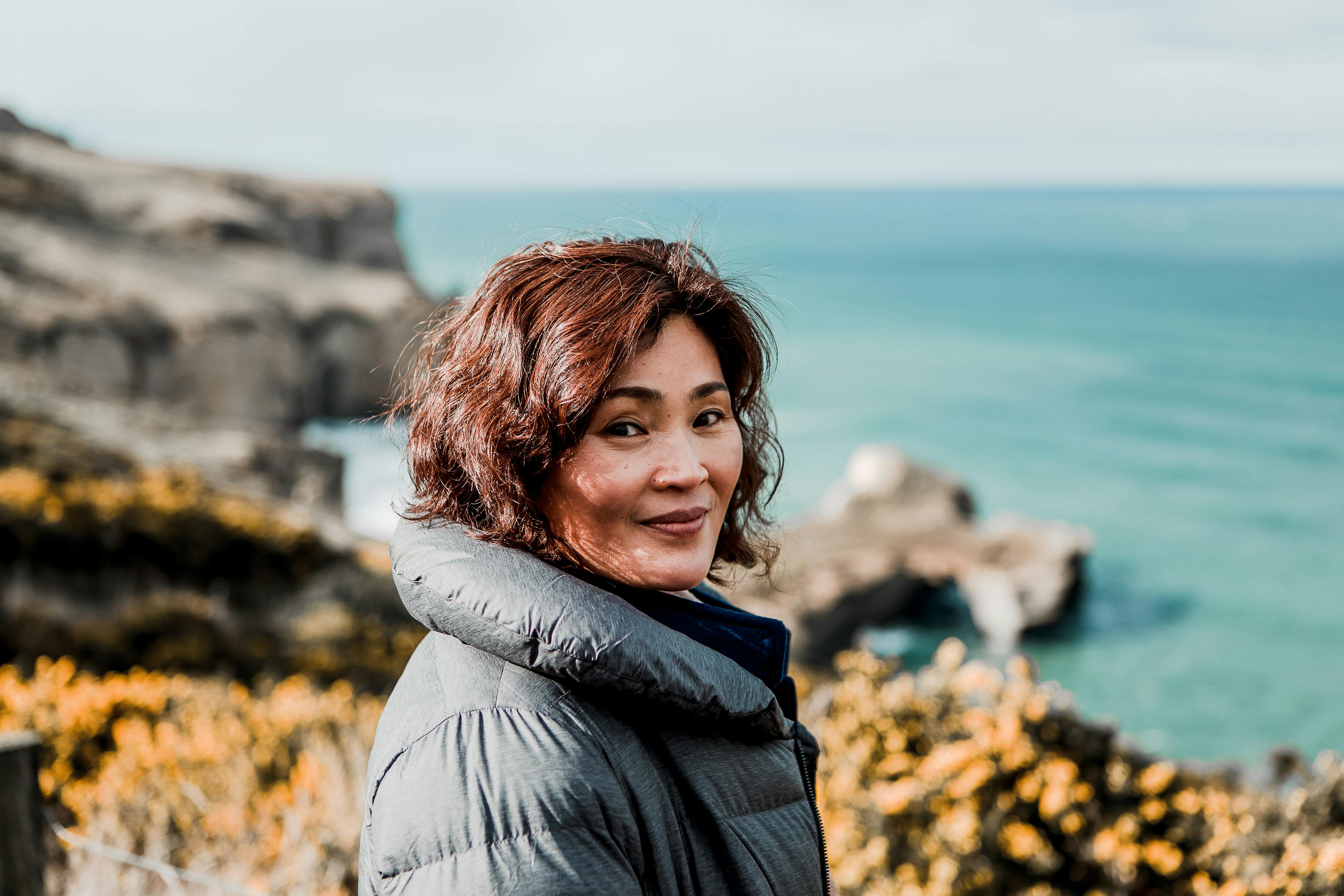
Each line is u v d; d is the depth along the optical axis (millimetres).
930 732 3902
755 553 1634
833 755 3861
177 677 5449
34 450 14125
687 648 1103
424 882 950
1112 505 39750
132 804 3328
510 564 1072
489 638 1037
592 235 1304
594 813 982
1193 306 97125
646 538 1145
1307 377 63375
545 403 1086
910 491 29172
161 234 57125
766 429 1557
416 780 995
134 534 10023
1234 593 28500
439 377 1202
